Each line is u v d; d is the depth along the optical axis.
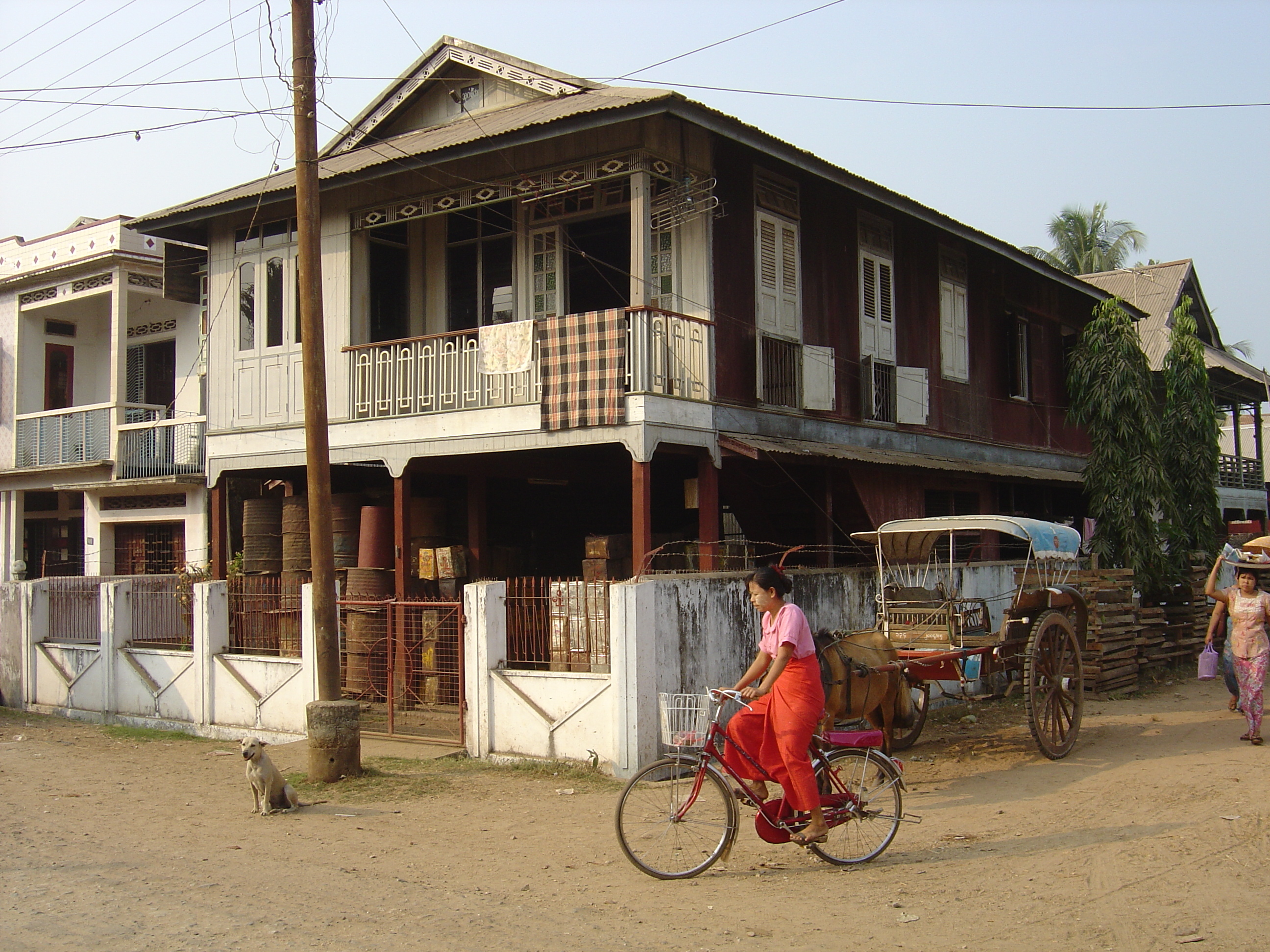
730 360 13.45
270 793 8.49
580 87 14.87
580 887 6.29
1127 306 22.80
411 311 15.77
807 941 5.26
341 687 11.68
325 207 14.92
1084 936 5.27
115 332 20.06
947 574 13.59
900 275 17.55
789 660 6.50
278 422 15.23
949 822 7.84
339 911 5.86
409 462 13.80
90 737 12.74
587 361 12.21
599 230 14.39
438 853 7.22
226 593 13.03
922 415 17.17
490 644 10.54
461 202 13.73
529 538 17.17
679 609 9.95
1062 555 10.59
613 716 9.59
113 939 5.41
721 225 13.50
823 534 15.59
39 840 7.68
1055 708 10.19
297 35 10.09
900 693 9.77
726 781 6.57
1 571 22.19
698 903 5.95
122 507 20.28
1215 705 13.53
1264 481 34.62
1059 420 22.80
